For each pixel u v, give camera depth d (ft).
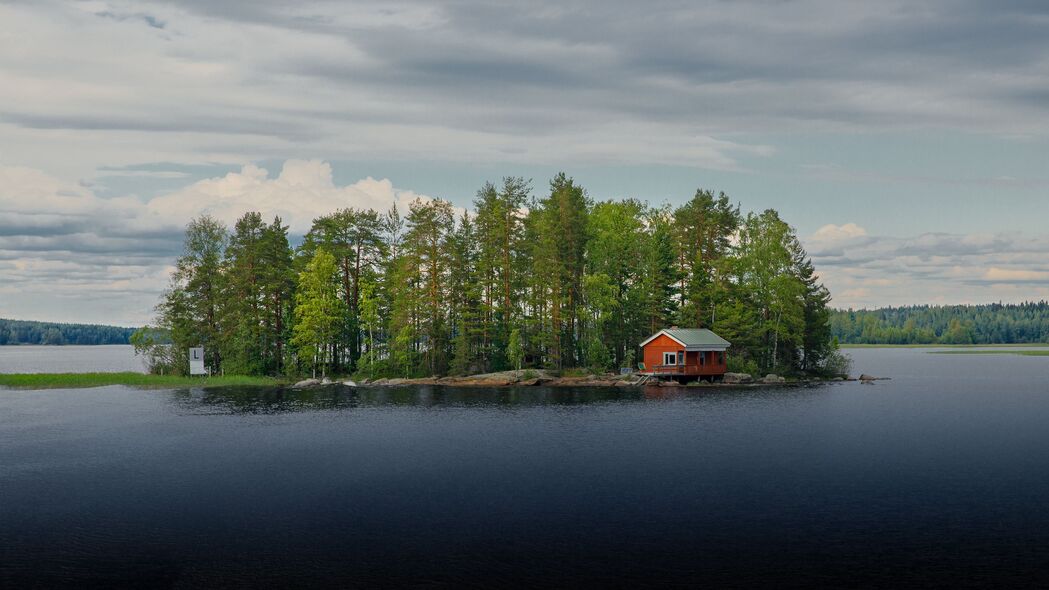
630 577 87.51
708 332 310.45
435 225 308.40
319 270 307.37
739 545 98.12
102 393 268.41
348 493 123.75
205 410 222.48
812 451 156.76
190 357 312.71
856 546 97.50
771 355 339.36
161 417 207.41
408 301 304.30
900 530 103.81
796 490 124.77
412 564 92.07
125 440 170.40
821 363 360.89
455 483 130.21
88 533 104.27
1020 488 125.59
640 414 212.23
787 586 84.64
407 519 109.81
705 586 84.84
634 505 116.47
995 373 432.25
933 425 192.44
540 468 141.28
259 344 314.14
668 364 303.07
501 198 313.73
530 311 317.22
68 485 129.39
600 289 306.14
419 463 145.89
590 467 141.90
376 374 311.68
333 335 311.27
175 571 90.22
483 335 311.47
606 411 219.00
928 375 410.72
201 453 155.63
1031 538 100.01
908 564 90.94
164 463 146.20
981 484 128.47
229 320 311.06
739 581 86.17
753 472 137.59
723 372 310.86
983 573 87.81
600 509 114.32
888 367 511.40
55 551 97.14
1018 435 176.86
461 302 311.68
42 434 178.40
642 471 138.62
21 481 132.16
